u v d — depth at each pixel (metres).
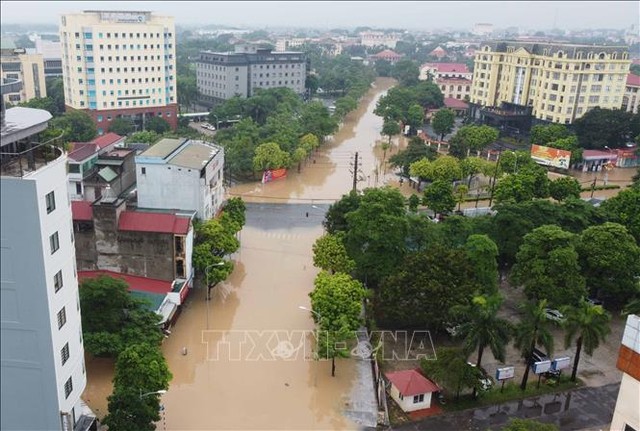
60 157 39.62
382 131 168.38
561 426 51.16
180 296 66.31
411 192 120.25
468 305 55.88
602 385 57.50
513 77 177.50
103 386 55.19
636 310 57.50
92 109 159.88
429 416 52.22
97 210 66.81
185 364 60.34
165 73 169.62
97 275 67.44
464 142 143.62
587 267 70.12
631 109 181.50
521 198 102.56
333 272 71.44
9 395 38.91
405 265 63.50
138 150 90.25
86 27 153.12
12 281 36.31
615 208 87.56
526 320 54.31
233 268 77.81
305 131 151.62
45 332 37.34
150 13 167.25
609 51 159.38
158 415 45.75
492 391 55.59
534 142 150.12
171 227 67.44
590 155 143.38
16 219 35.12
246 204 111.12
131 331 54.88
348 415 53.00
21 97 176.50
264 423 51.69
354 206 82.69
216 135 147.62
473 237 66.94
